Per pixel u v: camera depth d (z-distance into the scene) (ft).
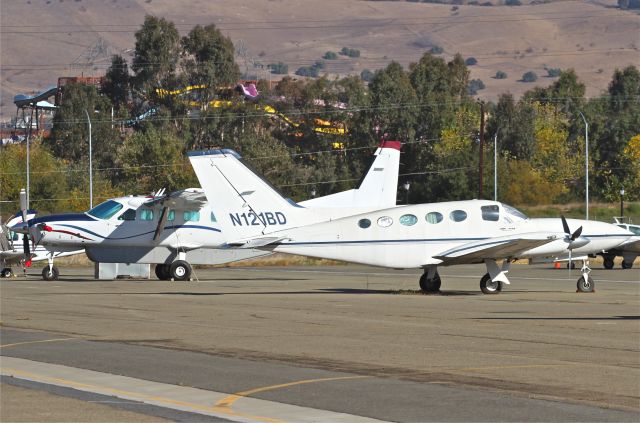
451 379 106.83
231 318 170.30
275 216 245.04
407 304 198.18
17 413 89.92
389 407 92.53
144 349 130.41
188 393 99.45
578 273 329.72
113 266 302.04
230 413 90.07
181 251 297.33
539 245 227.20
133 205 296.71
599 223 241.55
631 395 97.86
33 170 637.30
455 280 289.53
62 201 626.64
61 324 160.97
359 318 169.78
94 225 294.87
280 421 86.94
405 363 117.91
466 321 164.14
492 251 225.76
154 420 87.25
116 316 174.29
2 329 153.89
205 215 297.94
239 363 118.21
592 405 93.25
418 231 231.71
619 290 240.94
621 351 127.34
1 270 327.26
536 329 152.05
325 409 91.76
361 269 369.91
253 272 347.77
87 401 95.45
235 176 243.60
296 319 168.35
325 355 124.57
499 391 100.01
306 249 231.71
